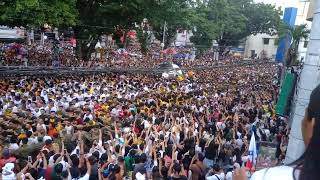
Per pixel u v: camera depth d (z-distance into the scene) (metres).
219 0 55.78
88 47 35.50
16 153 9.66
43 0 24.98
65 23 27.31
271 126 15.66
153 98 19.56
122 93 20.78
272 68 53.94
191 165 9.49
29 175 7.85
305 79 7.95
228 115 16.44
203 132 13.08
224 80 34.16
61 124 12.32
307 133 1.19
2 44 39.78
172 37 50.91
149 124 13.10
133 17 34.03
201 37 55.66
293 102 13.50
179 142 11.98
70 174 8.03
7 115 13.45
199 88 26.61
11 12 23.27
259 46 79.81
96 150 9.88
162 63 38.31
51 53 35.25
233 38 65.62
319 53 7.65
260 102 22.17
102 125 12.99
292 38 32.78
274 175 1.25
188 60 47.53
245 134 13.27
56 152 9.34
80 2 32.00
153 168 8.50
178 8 35.00
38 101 15.80
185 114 15.57
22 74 26.69
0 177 7.68
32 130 11.59
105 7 31.94
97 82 23.42
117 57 39.91
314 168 1.14
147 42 43.75
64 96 18.06
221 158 10.69
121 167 8.39
